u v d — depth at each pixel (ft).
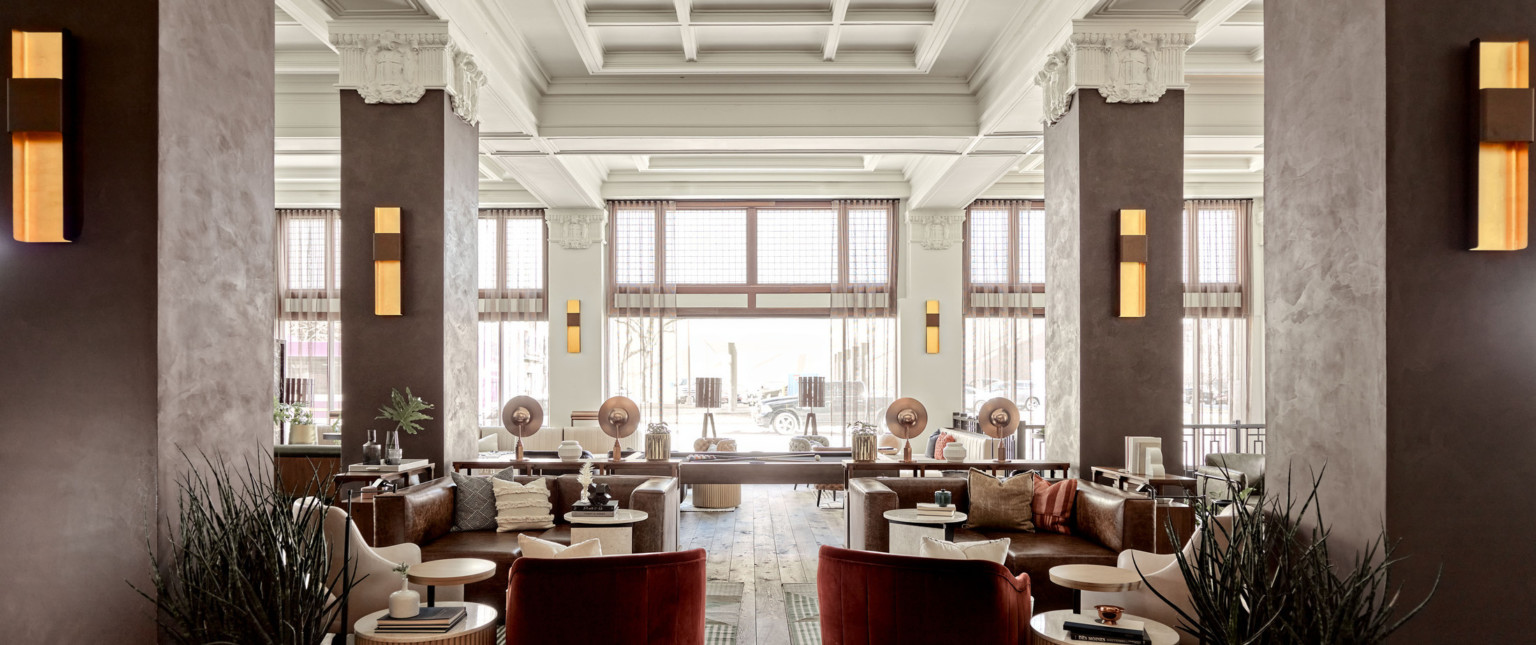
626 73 26.53
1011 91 24.27
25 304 9.58
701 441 34.22
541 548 12.59
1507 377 9.35
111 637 9.50
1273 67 11.72
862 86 27.45
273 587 9.11
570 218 41.83
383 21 20.45
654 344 42.39
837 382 42.32
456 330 21.66
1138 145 20.58
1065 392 21.54
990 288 42.63
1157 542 17.06
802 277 42.86
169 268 9.71
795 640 16.17
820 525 28.30
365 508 18.24
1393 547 8.95
